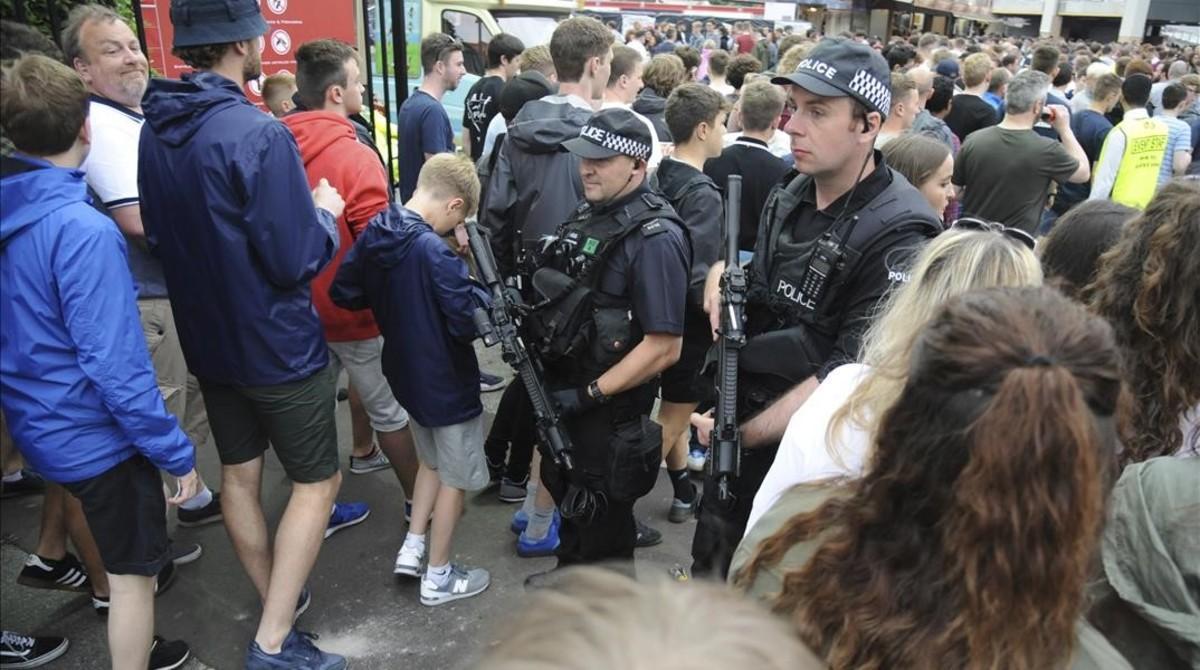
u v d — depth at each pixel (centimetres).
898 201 181
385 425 301
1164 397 131
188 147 201
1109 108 630
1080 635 90
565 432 233
